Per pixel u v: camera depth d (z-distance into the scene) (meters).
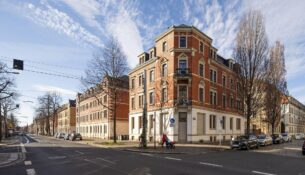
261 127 75.56
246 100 39.88
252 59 39.84
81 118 91.75
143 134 33.06
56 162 19.41
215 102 47.94
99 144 40.88
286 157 23.86
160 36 44.09
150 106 46.50
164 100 42.91
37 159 21.59
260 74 40.34
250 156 24.44
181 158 22.27
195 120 41.00
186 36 41.31
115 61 42.94
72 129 106.25
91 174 14.10
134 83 53.00
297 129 108.44
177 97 40.91
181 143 39.44
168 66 42.25
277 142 49.75
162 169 15.69
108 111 65.00
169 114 41.38
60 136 76.62
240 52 40.19
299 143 51.78
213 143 40.69
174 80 40.88
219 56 53.09
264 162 19.81
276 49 51.84
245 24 40.25
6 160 21.00
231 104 54.25
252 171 15.39
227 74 53.19
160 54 44.06
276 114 53.66
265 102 49.31
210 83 46.03
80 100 93.25
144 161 19.72
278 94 52.75
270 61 48.59
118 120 64.19
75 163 18.67
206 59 44.88
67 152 27.77
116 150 30.84
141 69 50.28
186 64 41.06
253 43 39.97
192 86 40.84
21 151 29.59
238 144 32.78
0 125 56.94
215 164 18.33
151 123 46.09
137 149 30.88
